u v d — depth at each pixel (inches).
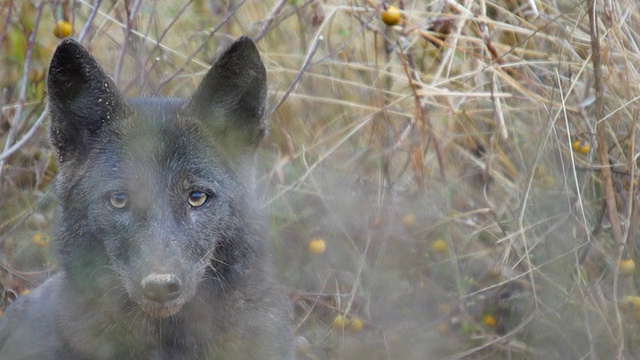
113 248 352.2
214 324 374.3
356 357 465.7
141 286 337.1
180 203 355.6
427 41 534.3
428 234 487.8
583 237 462.3
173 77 500.4
